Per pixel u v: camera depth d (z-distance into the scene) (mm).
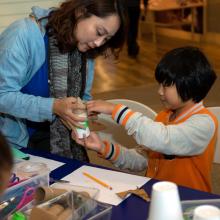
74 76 1678
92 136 1507
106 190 1245
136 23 5879
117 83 4852
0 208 1079
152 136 1377
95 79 5023
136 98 4254
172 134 1381
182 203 1043
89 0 1383
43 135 1720
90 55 1666
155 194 800
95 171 1388
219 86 4320
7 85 1469
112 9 1399
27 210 1069
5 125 1625
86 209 1055
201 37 6621
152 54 6176
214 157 1636
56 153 1729
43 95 1633
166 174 1527
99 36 1444
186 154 1421
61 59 1604
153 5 6801
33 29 1486
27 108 1463
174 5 6602
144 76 5086
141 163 1610
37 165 1279
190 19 6766
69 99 1439
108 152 1533
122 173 1368
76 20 1434
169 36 7371
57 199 1058
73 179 1333
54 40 1557
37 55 1512
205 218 731
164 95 1454
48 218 983
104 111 1441
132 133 1420
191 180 1488
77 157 1769
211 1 6266
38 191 1114
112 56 1709
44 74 1594
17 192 1144
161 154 1541
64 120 1517
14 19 2928
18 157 1441
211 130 1436
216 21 6254
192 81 1390
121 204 1157
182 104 1461
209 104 3889
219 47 6211
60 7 1502
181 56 1407
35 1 2941
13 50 1444
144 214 1104
